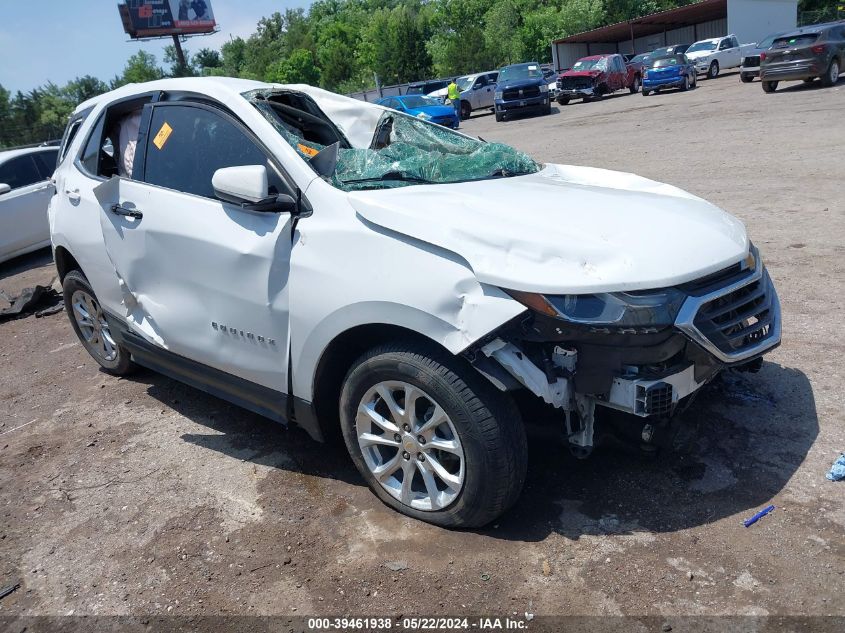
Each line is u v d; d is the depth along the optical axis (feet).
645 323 8.32
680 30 150.30
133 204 12.54
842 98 52.80
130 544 10.11
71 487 11.87
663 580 8.38
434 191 10.48
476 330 8.38
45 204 31.96
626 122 60.29
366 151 11.77
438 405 9.00
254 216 10.56
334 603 8.55
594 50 161.48
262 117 11.26
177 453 12.66
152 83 13.56
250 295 10.60
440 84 113.29
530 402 9.68
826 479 9.95
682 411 9.25
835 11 150.41
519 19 201.77
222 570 9.34
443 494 9.47
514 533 9.45
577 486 10.35
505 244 8.64
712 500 9.75
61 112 214.90
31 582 9.53
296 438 12.77
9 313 23.67
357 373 9.74
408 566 9.04
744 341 9.48
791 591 8.03
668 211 10.25
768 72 63.77
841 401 11.97
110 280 13.73
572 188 11.31
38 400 15.96
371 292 9.11
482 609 8.21
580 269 8.48
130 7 178.40
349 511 10.34
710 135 44.62
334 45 218.59
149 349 13.51
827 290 17.02
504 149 13.19
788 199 26.08
